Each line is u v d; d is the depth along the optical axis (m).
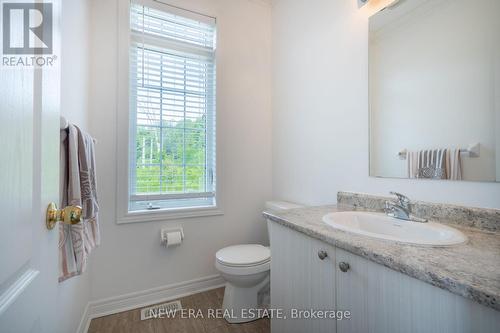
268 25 2.22
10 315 0.41
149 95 1.79
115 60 1.65
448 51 1.02
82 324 1.39
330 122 1.61
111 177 1.63
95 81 1.59
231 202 2.05
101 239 1.60
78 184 0.95
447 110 1.02
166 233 1.76
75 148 0.95
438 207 1.04
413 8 1.15
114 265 1.64
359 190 1.41
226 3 2.03
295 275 1.05
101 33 1.61
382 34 1.28
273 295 1.21
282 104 2.09
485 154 0.91
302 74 1.85
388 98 1.25
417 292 0.61
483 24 0.91
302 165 1.86
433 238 0.92
